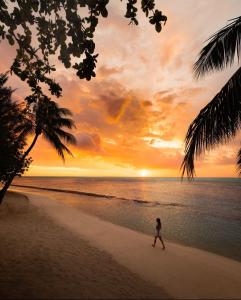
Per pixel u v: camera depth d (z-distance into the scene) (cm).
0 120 782
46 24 314
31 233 1073
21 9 303
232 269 838
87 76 302
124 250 966
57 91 371
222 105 378
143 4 270
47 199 2916
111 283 616
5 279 548
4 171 938
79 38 302
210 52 418
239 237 1494
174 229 1711
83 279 617
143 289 606
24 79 354
